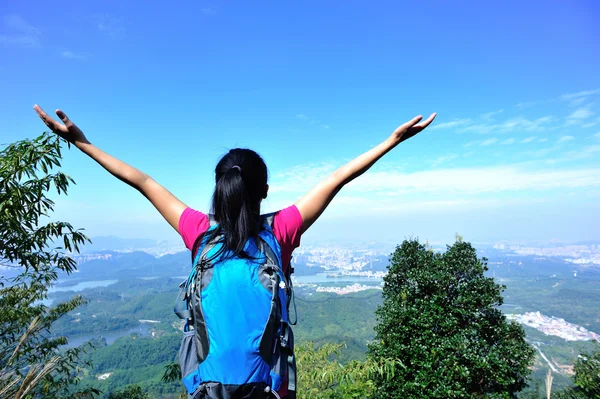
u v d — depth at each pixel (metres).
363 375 3.52
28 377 2.73
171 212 1.23
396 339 7.98
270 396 0.89
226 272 0.96
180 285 1.06
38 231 3.19
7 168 2.84
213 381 0.87
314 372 3.35
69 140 1.30
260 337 0.90
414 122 1.21
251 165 1.14
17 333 3.75
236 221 1.03
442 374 7.41
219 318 0.91
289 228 1.14
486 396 7.38
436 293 8.16
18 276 4.02
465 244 8.58
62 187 3.15
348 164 1.26
